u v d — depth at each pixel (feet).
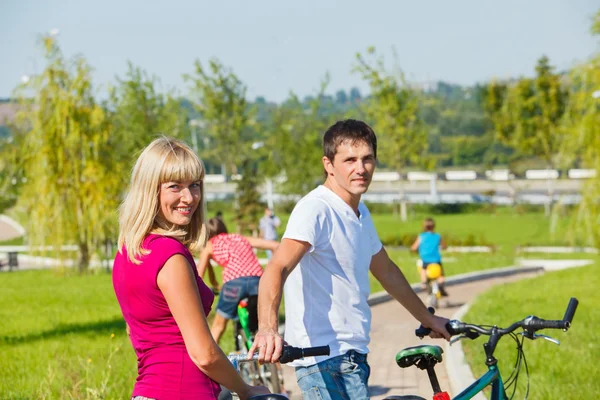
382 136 300.61
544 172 413.80
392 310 85.71
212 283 46.91
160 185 18.04
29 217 151.64
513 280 124.16
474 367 48.37
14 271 172.86
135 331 17.84
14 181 163.02
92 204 149.18
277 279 21.15
